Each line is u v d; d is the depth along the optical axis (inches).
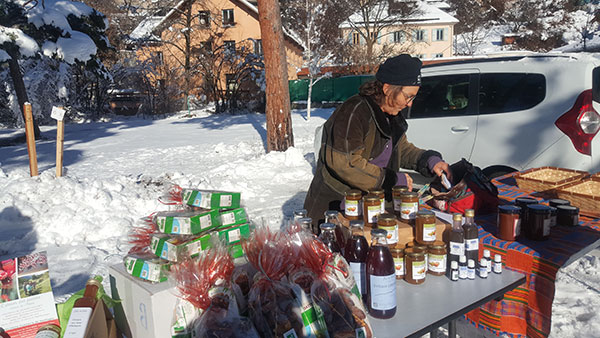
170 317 64.4
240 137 616.1
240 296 62.4
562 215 104.0
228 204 73.6
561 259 85.2
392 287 69.2
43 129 834.8
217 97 1176.8
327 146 93.8
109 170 398.9
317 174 101.4
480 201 111.0
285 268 61.8
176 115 1115.9
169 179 308.8
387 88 91.2
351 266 73.0
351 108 91.9
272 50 386.6
